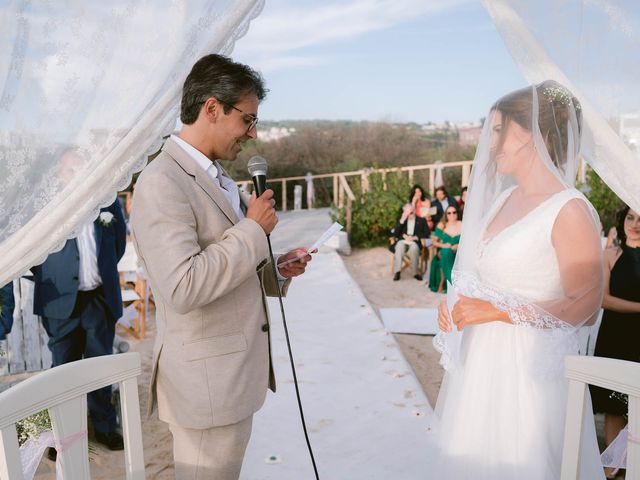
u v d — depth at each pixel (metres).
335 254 9.32
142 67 1.78
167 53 1.79
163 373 1.83
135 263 5.60
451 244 7.23
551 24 1.83
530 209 1.83
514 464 1.83
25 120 1.74
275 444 3.20
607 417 2.97
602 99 1.82
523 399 1.84
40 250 1.87
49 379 1.47
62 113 1.75
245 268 1.67
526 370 1.83
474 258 1.95
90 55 1.75
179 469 1.87
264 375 1.92
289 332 5.31
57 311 3.14
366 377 4.18
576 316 1.78
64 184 1.80
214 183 1.81
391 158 26.81
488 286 1.88
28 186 1.78
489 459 1.87
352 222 10.61
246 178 23.36
